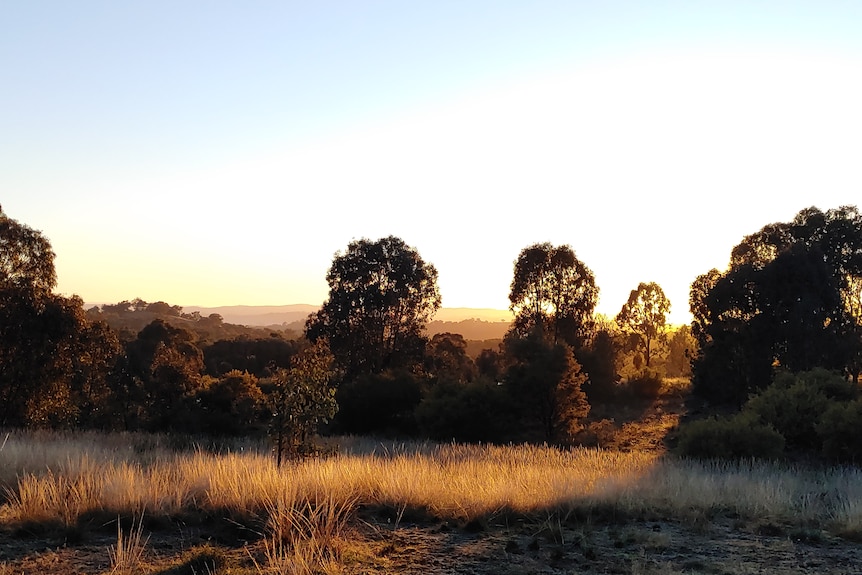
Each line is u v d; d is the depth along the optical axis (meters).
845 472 15.83
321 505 7.70
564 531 7.83
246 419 29.06
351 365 43.97
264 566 5.85
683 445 19.86
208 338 89.94
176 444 19.84
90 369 29.08
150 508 7.43
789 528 8.46
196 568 5.58
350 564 6.06
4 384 25.53
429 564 6.26
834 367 37.78
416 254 45.47
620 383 50.22
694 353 51.34
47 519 6.94
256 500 7.81
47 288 27.41
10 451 10.91
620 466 14.85
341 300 43.94
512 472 12.21
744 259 45.28
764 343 37.75
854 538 7.97
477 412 28.39
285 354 66.06
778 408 22.72
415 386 33.53
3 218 26.61
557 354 29.52
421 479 9.59
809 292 37.28
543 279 47.00
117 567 5.60
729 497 10.11
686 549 7.28
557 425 29.17
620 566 6.38
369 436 29.70
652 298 67.94
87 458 10.28
